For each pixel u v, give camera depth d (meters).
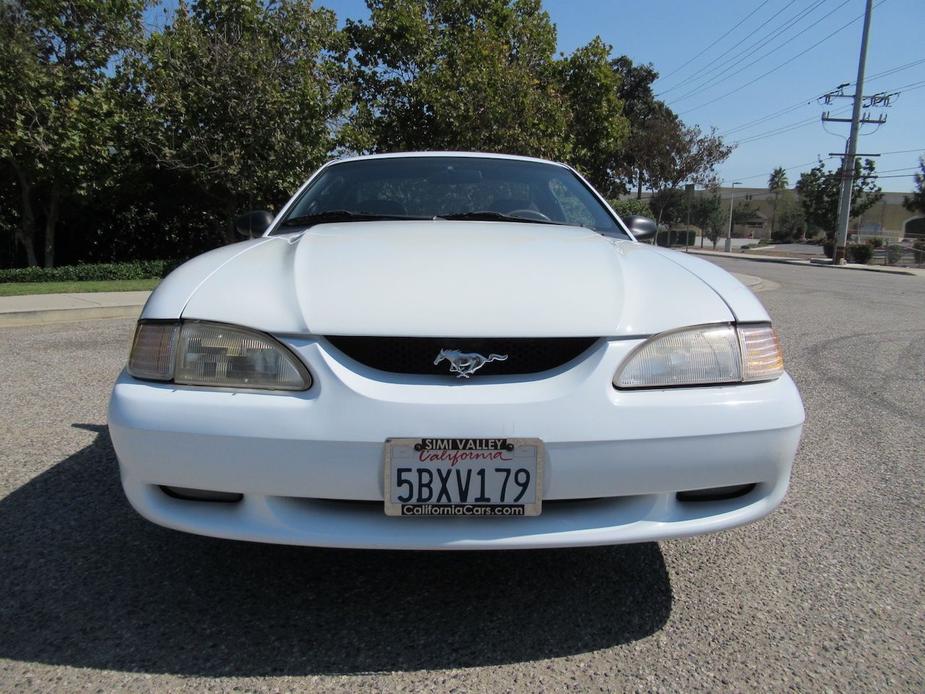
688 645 1.90
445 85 14.45
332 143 14.25
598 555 2.42
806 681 1.75
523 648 1.87
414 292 1.84
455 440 1.69
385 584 2.19
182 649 1.84
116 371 5.18
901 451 3.62
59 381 4.83
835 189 44.72
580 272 2.00
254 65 12.60
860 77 28.62
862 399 4.71
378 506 1.80
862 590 2.21
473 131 14.37
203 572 2.24
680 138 41.88
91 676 1.72
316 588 2.16
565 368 1.78
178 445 1.74
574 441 1.71
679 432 1.75
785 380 1.94
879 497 2.99
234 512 1.80
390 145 15.60
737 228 83.31
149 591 2.12
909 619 2.04
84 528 2.54
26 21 12.20
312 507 1.80
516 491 1.72
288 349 1.76
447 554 2.40
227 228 15.68
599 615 2.04
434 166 3.18
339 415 1.70
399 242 2.21
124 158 13.55
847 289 14.82
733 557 2.43
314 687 1.70
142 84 13.52
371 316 1.77
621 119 19.11
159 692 1.67
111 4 12.87
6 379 4.89
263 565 2.29
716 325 1.88
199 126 13.04
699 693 1.70
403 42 15.12
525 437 1.70
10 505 2.74
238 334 1.79
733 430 1.79
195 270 2.05
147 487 1.83
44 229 15.42
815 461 3.46
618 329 1.80
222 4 12.95
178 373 1.79
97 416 3.97
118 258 16.62
